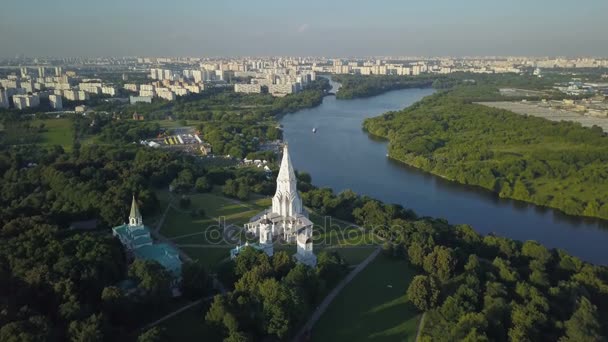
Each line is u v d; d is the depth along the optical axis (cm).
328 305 17025
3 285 14950
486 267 19112
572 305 16300
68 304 13988
